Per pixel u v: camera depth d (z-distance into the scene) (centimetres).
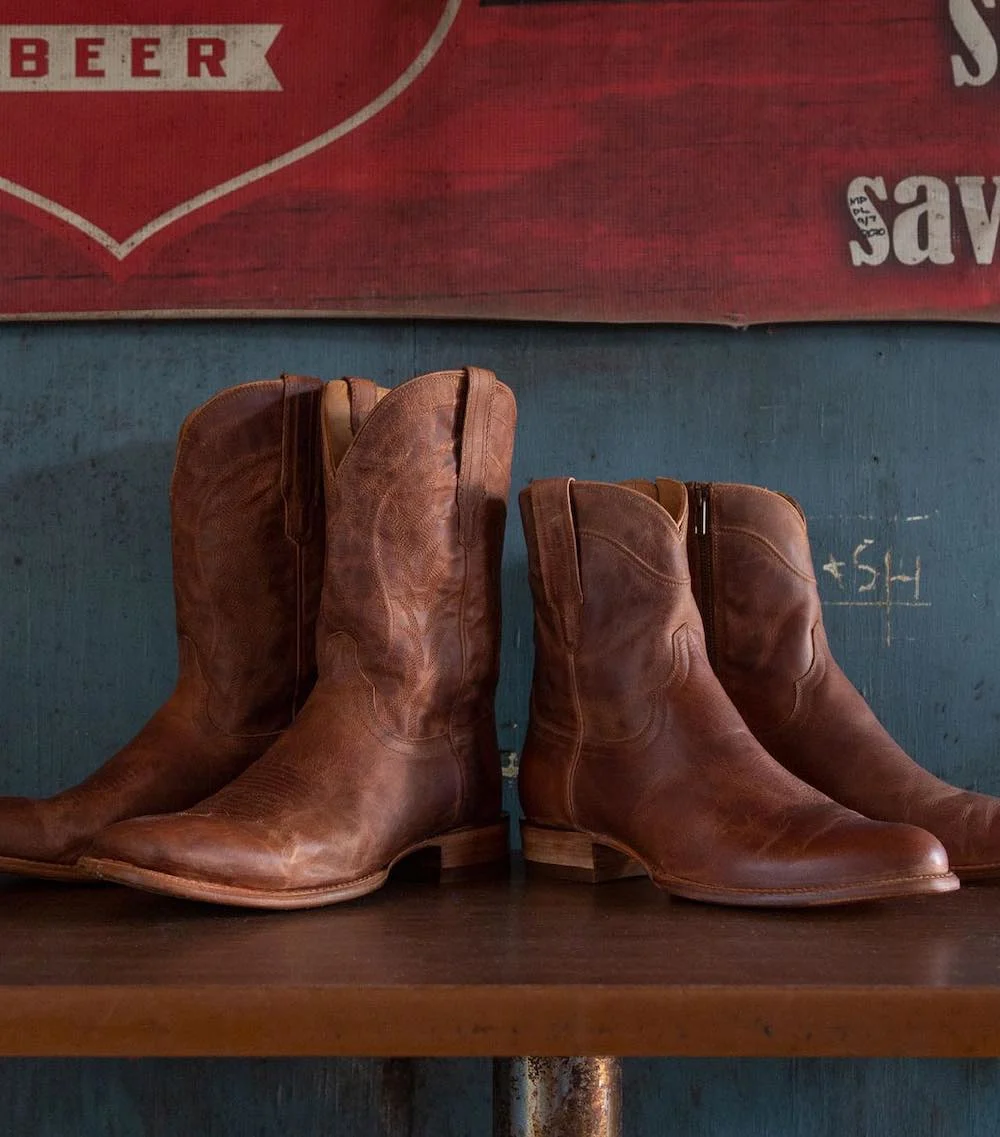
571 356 135
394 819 97
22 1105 128
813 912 90
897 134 133
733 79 134
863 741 110
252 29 134
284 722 115
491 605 108
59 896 100
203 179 133
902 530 134
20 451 134
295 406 114
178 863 83
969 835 101
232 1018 68
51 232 133
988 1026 67
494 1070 91
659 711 98
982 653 133
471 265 133
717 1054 67
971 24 134
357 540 100
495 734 112
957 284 133
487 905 93
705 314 133
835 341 134
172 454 134
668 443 134
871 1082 129
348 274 133
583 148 134
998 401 134
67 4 134
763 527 113
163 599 133
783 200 133
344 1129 128
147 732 113
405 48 134
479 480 105
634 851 96
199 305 133
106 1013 67
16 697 132
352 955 76
